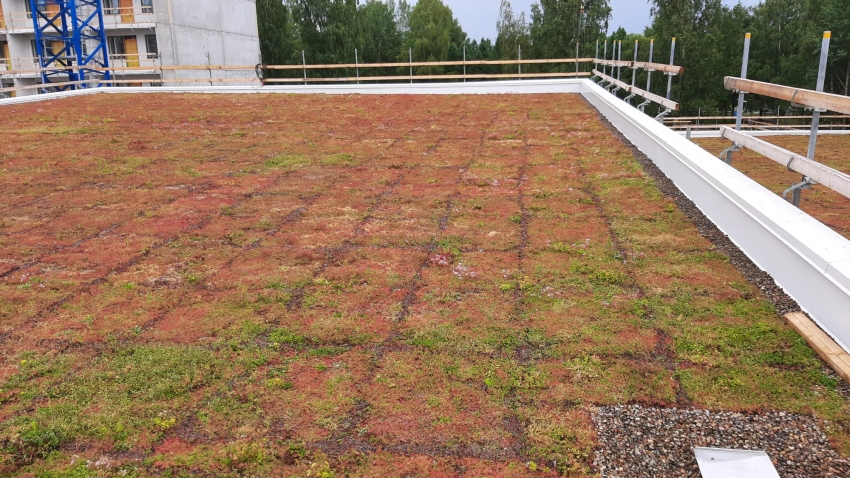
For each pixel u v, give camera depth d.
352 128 11.48
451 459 2.83
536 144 9.77
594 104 13.39
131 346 3.82
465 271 4.90
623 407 3.18
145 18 27.97
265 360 3.64
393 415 3.13
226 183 7.77
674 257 5.04
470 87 16.45
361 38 43.00
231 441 2.95
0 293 4.61
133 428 3.05
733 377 3.40
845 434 2.93
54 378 3.48
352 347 3.79
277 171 8.37
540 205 6.59
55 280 4.84
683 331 3.88
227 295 4.54
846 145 11.13
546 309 4.23
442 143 10.05
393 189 7.38
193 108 13.95
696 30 34.12
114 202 7.04
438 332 3.93
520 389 3.34
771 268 4.54
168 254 5.39
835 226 5.89
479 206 6.60
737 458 2.77
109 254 5.40
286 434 3.00
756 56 36.62
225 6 31.98
